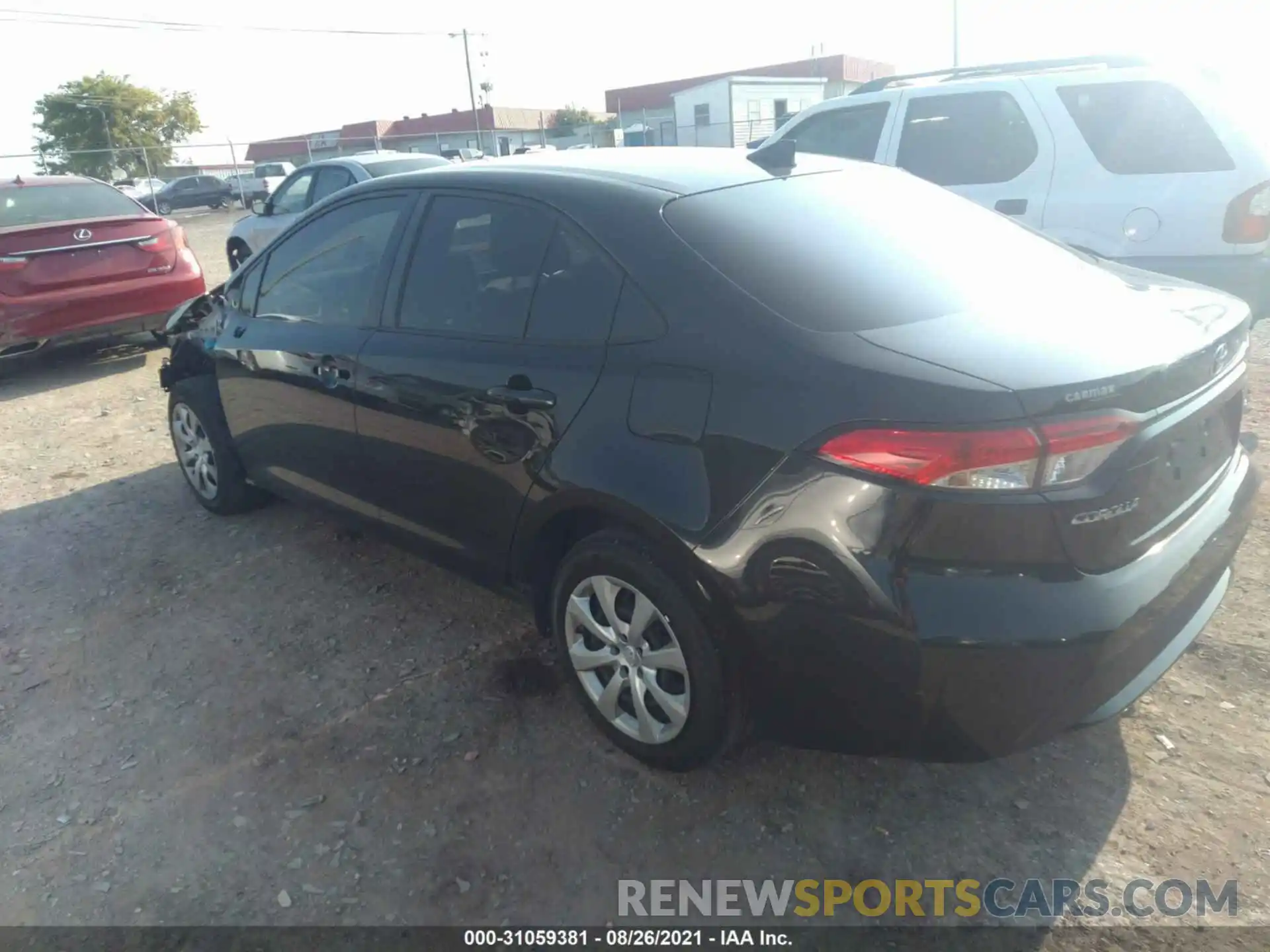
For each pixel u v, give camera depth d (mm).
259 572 4117
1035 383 2055
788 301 2410
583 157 3322
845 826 2578
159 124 50875
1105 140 5395
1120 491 2152
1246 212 4992
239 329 4117
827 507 2154
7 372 7945
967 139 5910
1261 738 2785
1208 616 2580
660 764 2729
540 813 2660
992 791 2670
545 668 3328
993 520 2047
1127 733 2848
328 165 10344
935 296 2531
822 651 2232
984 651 2064
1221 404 2553
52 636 3682
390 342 3295
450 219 3225
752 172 3053
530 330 2867
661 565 2488
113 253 7426
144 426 6277
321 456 3750
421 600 3830
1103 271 3043
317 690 3258
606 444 2549
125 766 2922
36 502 5023
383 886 2441
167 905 2404
